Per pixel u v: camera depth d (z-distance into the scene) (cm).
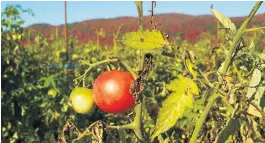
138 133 52
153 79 166
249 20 45
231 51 47
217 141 50
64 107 171
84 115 172
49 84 175
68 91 174
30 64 180
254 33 249
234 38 46
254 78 50
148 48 45
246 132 58
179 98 44
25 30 205
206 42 258
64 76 177
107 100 49
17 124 174
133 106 49
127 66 50
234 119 49
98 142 52
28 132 176
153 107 174
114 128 52
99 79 50
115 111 49
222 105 78
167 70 172
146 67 48
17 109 175
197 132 48
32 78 180
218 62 106
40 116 180
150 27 48
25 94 174
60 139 55
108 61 52
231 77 48
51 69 190
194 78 45
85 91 55
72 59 210
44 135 178
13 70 173
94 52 218
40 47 221
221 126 64
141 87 48
